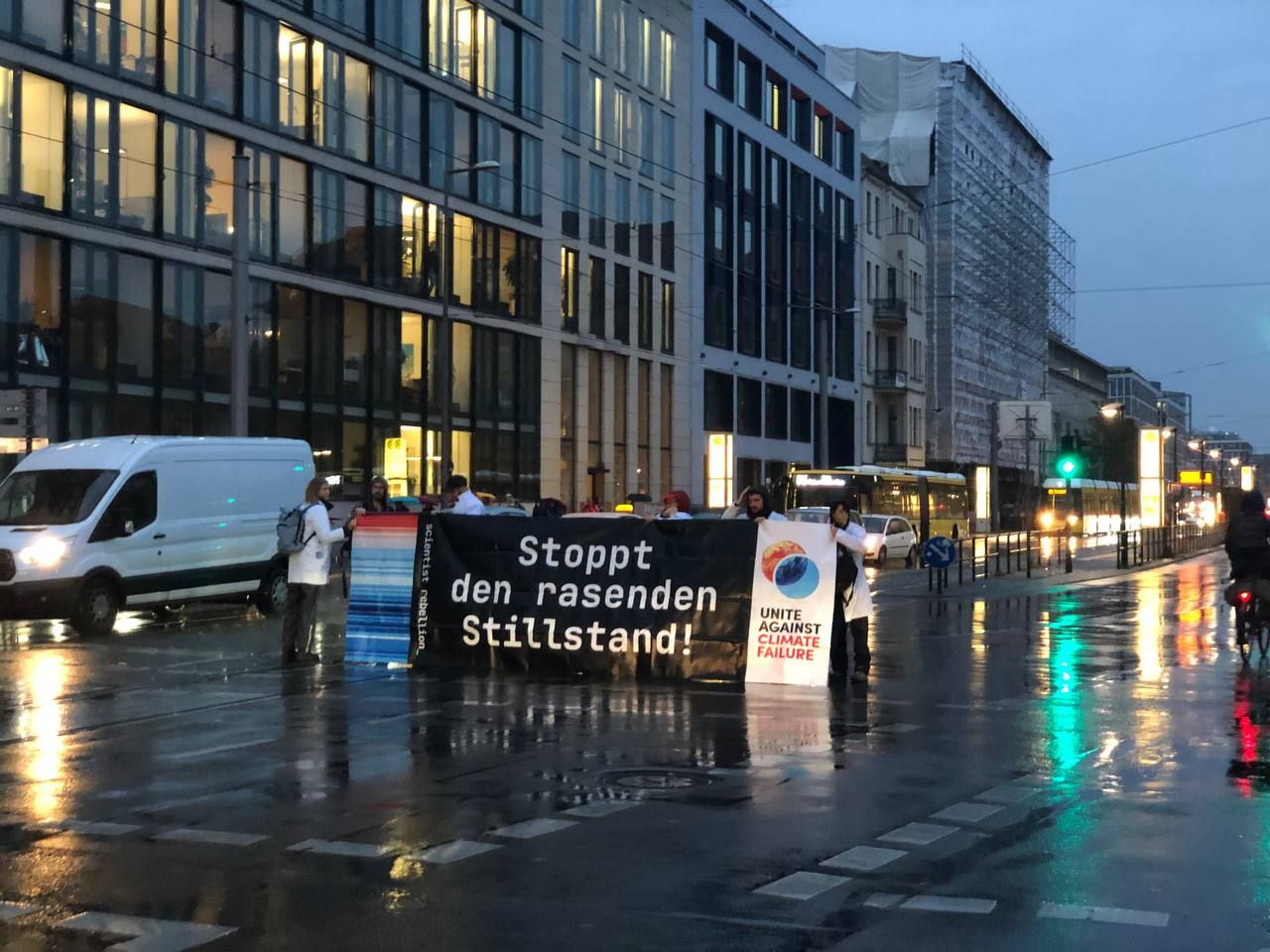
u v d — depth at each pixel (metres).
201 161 36.69
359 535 16.50
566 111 52.88
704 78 63.44
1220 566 45.69
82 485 20.09
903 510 53.12
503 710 12.98
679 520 15.46
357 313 42.56
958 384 93.69
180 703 13.34
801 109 74.00
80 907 6.57
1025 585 34.19
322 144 40.97
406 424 44.59
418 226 45.03
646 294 58.44
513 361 49.72
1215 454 189.00
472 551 16.03
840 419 78.62
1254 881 7.03
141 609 20.70
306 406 40.38
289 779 9.62
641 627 15.30
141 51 34.88
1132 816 8.52
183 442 21.42
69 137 32.81
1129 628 22.34
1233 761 10.42
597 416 55.12
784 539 15.10
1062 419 128.88
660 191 59.53
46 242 32.41
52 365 32.50
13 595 18.86
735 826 8.22
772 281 69.88
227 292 37.53
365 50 42.59
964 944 5.98
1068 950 5.91
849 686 14.82
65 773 9.91
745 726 12.05
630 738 11.40
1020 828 8.20
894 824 8.28
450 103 46.38
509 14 49.28
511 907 6.53
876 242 84.44
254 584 22.66
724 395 65.19
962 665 16.88
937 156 91.94
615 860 7.42
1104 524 88.62
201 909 6.52
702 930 6.18
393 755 10.59
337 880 7.02
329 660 16.77
